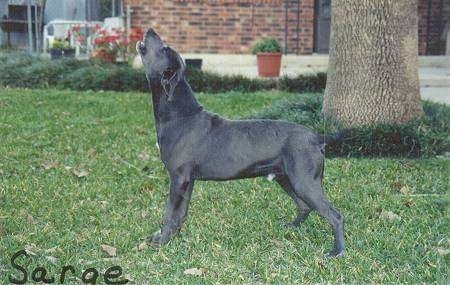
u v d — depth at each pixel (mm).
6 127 8086
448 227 5758
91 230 5734
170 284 5156
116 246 5535
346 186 6457
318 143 5387
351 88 7492
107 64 10961
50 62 10984
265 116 7859
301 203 5719
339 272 5246
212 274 5246
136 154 7285
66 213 5969
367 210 6043
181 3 12023
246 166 5402
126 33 11328
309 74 10414
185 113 5445
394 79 7465
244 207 6098
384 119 7480
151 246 5539
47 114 8695
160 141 5480
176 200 5500
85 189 6398
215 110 8922
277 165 5398
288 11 12227
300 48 12375
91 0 13172
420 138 7227
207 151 5426
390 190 6418
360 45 7449
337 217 5375
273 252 5477
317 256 5402
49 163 6980
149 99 9680
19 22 13375
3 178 6621
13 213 5957
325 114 7660
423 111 7684
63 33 12523
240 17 12156
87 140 7699
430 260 5363
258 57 10820
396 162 7008
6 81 10766
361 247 5523
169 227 5543
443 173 6754
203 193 6320
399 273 5254
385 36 7422
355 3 7426
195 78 10406
